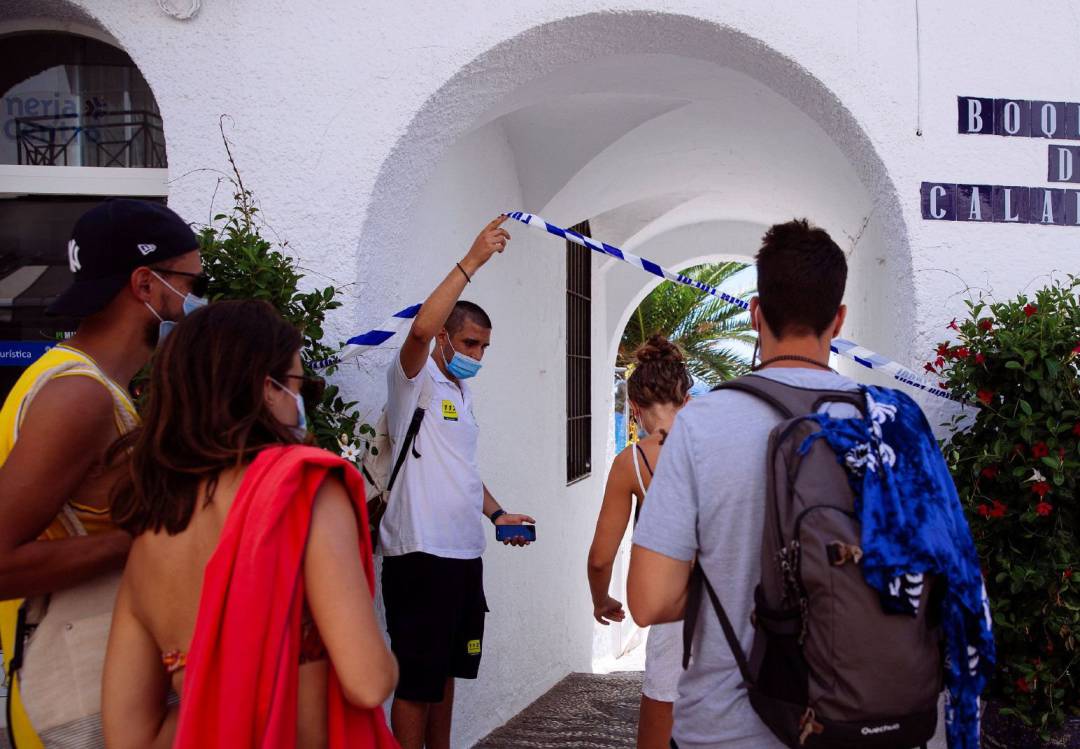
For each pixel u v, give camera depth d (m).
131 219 1.93
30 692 1.76
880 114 3.35
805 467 1.65
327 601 1.48
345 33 3.38
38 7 3.47
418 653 3.18
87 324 1.97
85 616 1.78
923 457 1.69
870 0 3.36
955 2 3.35
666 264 8.66
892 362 3.12
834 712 1.57
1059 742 2.87
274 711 1.42
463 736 4.37
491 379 4.85
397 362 3.13
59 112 3.76
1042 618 2.85
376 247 3.46
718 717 1.76
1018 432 2.85
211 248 2.82
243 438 1.54
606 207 6.39
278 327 1.64
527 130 5.11
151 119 3.74
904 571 1.56
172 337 1.61
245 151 3.38
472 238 4.63
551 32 3.40
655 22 3.40
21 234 3.74
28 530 1.67
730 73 4.13
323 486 1.54
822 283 1.87
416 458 3.23
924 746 1.63
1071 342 2.82
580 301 7.51
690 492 1.80
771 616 1.67
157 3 3.37
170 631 1.54
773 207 6.36
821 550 1.57
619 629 9.30
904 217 3.33
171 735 1.56
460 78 3.40
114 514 1.59
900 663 1.55
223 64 3.39
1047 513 2.76
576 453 7.28
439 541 3.21
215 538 1.52
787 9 3.36
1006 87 3.35
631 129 5.05
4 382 3.70
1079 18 3.35
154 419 1.57
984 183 3.34
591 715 5.21
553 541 6.21
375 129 3.36
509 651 5.14
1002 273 3.32
